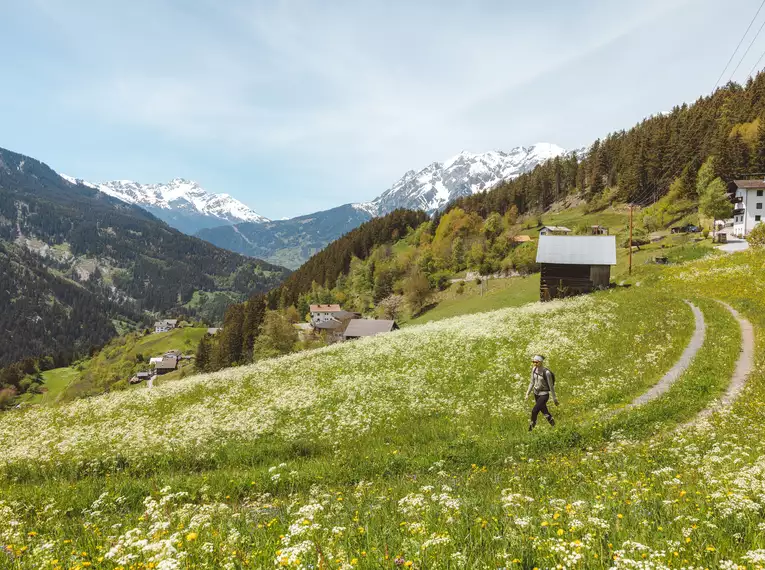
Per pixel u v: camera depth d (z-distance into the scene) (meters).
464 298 126.25
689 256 76.19
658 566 3.73
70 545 6.29
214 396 26.11
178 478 11.75
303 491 10.22
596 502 6.16
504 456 11.64
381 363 28.78
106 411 24.36
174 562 4.26
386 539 5.39
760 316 31.20
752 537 4.65
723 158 126.06
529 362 24.47
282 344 105.12
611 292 55.06
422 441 14.78
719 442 10.40
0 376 180.00
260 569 4.62
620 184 184.50
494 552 4.63
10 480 13.08
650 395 17.45
